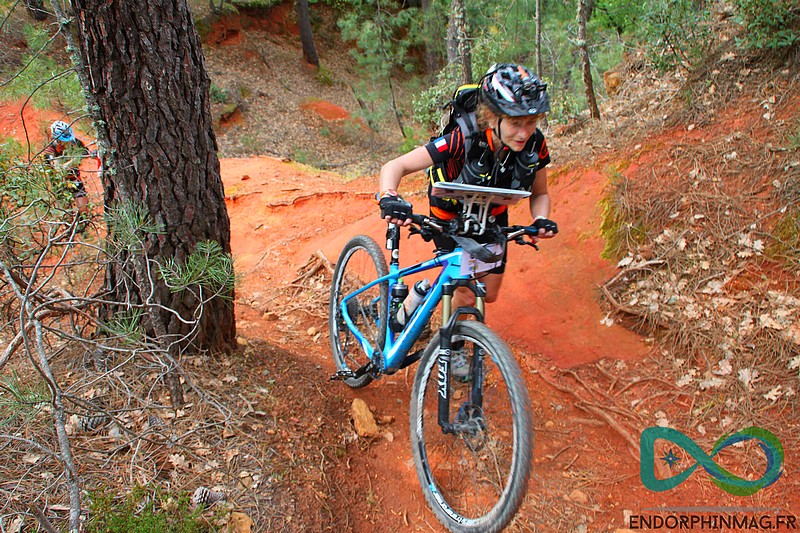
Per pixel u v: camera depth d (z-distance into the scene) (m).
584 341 3.71
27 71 2.80
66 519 1.99
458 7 8.14
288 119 19.34
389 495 2.72
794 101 4.15
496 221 2.76
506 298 4.24
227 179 7.88
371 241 3.57
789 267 3.38
